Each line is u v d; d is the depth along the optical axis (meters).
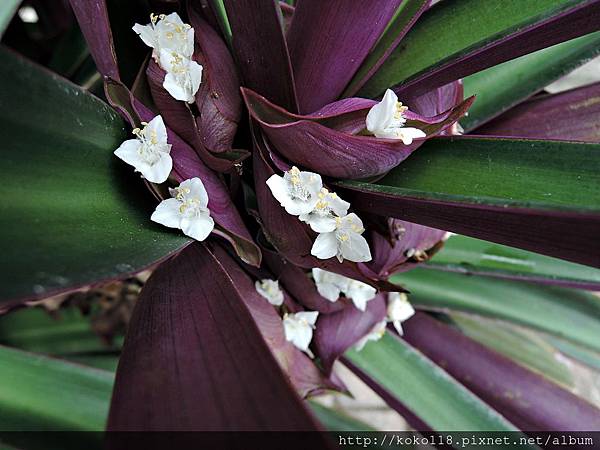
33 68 0.11
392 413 0.33
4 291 0.09
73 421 0.15
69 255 0.10
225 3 0.13
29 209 0.10
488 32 0.15
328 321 0.17
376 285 0.13
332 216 0.13
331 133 0.12
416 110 0.16
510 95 0.20
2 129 0.10
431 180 0.14
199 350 0.11
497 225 0.11
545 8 0.14
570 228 0.10
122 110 0.12
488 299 0.23
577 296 0.24
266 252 0.15
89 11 0.12
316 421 0.09
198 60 0.14
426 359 0.21
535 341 0.30
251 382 0.10
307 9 0.13
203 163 0.14
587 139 0.20
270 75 0.14
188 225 0.12
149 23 0.15
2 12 0.11
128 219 0.12
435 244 0.17
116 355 0.24
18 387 0.15
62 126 0.11
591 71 0.38
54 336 0.24
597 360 0.28
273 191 0.12
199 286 0.12
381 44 0.15
